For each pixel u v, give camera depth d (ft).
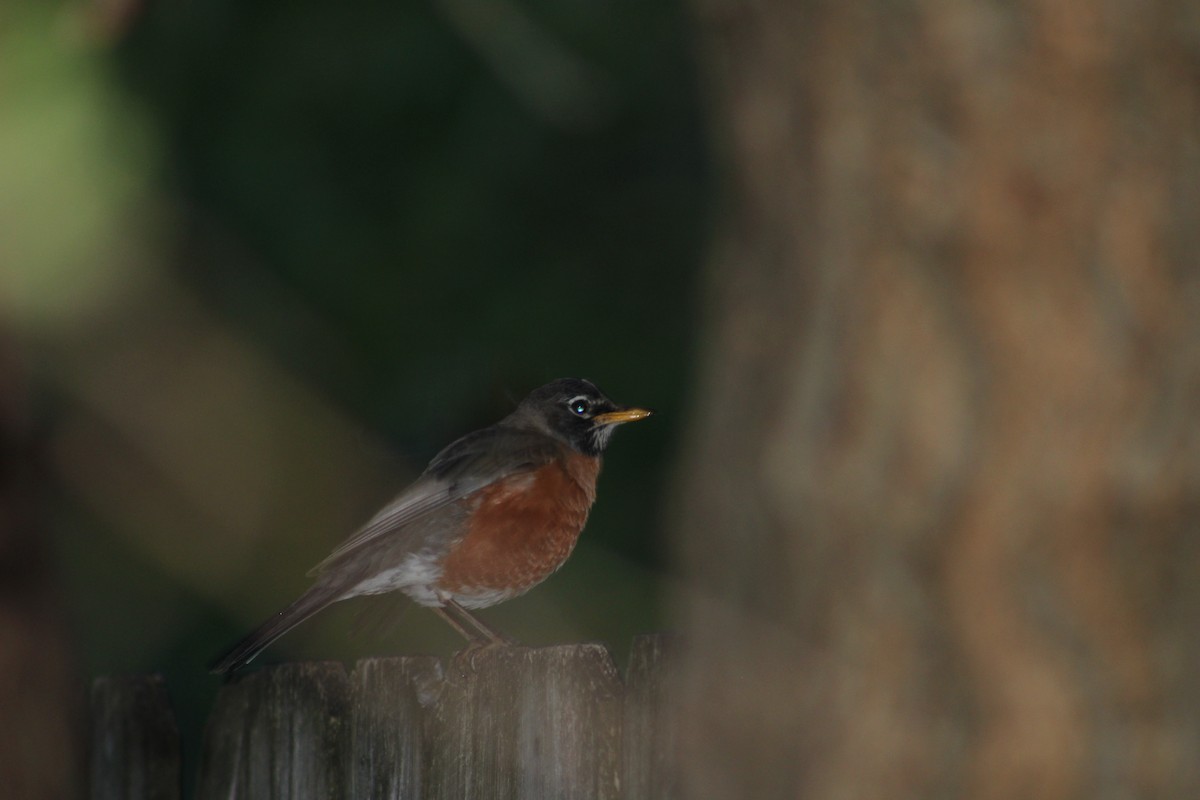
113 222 22.72
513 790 23.47
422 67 47.42
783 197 16.63
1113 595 15.23
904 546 15.70
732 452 16.93
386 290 48.52
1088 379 15.29
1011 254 15.42
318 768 24.84
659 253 52.44
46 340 24.77
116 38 23.07
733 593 16.75
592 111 44.45
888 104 15.80
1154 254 15.28
